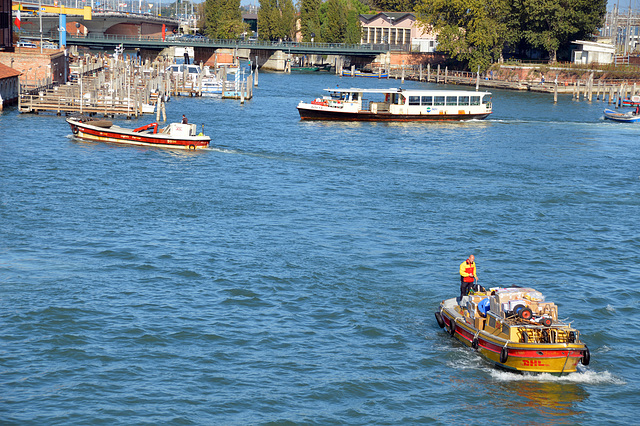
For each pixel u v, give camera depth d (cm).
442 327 4028
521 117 14312
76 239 5403
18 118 11438
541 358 3469
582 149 10488
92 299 4253
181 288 4488
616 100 16562
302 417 3116
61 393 3225
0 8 14975
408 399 3300
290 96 17188
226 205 6588
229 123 12081
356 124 12812
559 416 3206
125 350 3644
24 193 6712
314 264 4981
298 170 8369
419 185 7762
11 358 3512
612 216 6662
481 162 9281
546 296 4541
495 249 5494
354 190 7419
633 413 3244
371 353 3716
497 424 3134
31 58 14588
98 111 11856
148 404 3164
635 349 3841
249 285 4553
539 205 7012
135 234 5575
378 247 5438
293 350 3712
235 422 3059
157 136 9269
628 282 4841
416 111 13300
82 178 7450
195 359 3581
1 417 3017
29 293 4300
